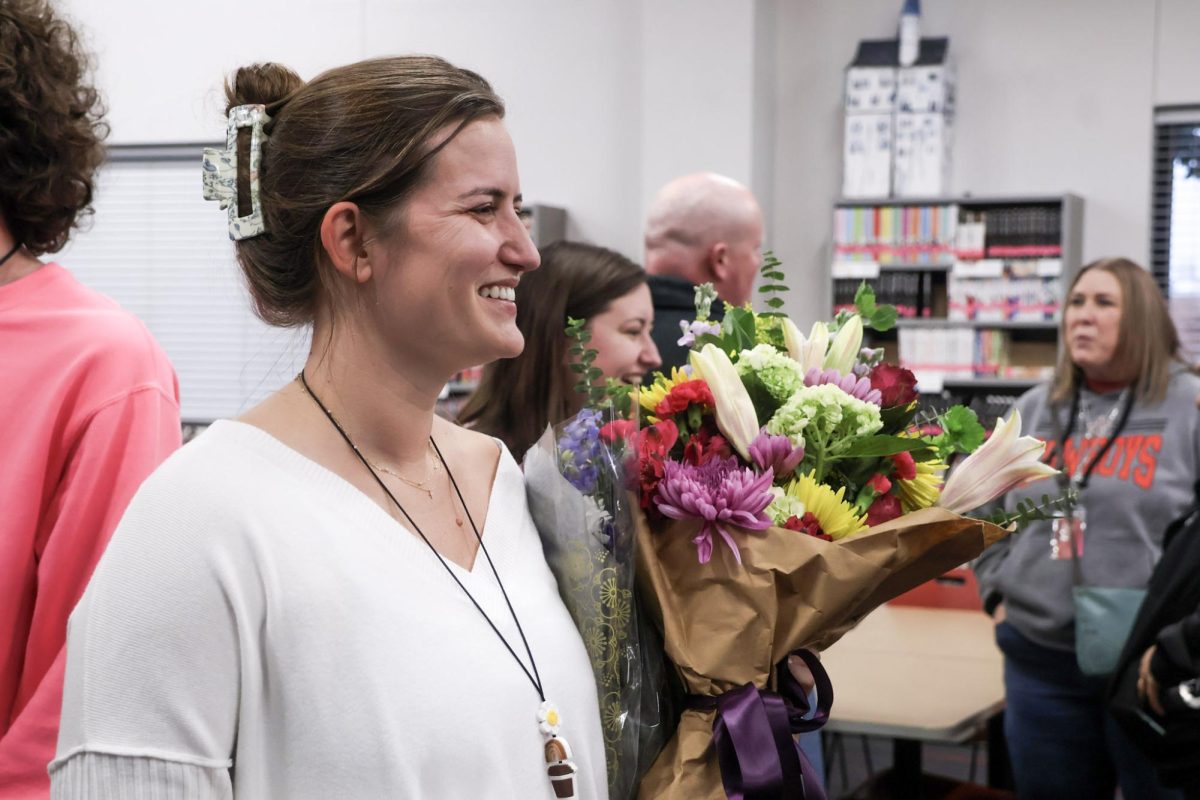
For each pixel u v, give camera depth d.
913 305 6.25
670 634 1.27
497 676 1.07
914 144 6.18
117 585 0.98
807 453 1.33
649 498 1.30
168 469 1.02
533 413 2.21
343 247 1.08
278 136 1.11
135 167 7.27
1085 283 3.49
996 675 3.48
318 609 1.00
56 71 1.50
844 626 1.32
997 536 1.27
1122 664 2.86
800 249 6.75
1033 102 6.29
